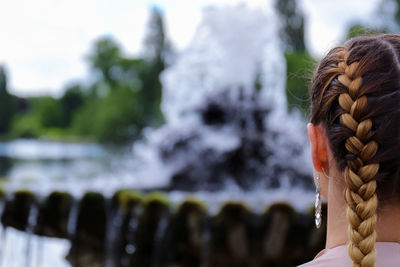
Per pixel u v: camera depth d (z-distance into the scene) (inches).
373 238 28.0
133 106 1584.6
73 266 115.7
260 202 107.2
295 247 102.9
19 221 117.8
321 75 32.2
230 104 173.9
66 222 115.8
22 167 345.7
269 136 164.2
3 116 1608.0
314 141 32.9
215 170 160.9
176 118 189.8
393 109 28.5
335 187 31.4
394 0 1085.8
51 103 1712.6
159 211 108.6
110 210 113.3
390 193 29.0
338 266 29.9
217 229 104.5
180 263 108.8
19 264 117.3
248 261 106.0
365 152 28.5
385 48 30.0
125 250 111.7
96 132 1589.6
